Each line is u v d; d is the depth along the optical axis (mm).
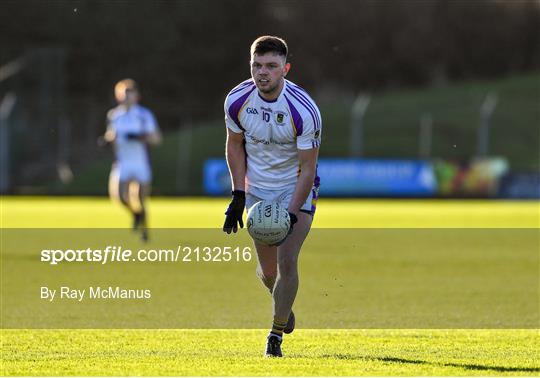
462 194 136375
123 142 65625
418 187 136500
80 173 152250
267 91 25938
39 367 23531
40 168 155000
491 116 198000
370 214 100625
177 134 179125
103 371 22859
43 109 160000
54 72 173875
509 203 130375
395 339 29781
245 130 27188
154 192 137125
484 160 136625
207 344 28734
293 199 26453
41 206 110062
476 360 25109
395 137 184375
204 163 158875
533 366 24047
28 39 198625
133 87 66000
